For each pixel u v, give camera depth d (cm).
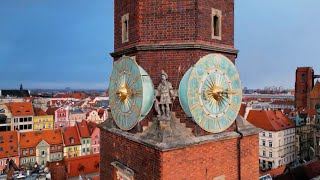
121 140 1176
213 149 1055
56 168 4934
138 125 1070
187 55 1076
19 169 5912
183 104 1004
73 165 5384
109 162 1281
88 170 5434
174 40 1093
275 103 13625
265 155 7300
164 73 1050
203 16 1095
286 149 7519
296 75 11075
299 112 8994
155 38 1112
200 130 1036
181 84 1013
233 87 1099
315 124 7819
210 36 1121
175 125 1012
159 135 962
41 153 7456
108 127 1272
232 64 1094
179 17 1089
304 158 8212
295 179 2841
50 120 9888
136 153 1067
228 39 1195
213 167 1053
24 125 9369
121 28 1259
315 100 10550
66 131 8112
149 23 1120
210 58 1033
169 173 937
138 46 1114
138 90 1027
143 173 1022
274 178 2788
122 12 1250
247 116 7738
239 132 1138
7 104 9412
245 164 1156
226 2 1190
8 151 7038
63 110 10306
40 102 14638
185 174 974
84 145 8125
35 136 7619
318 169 3031
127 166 1123
